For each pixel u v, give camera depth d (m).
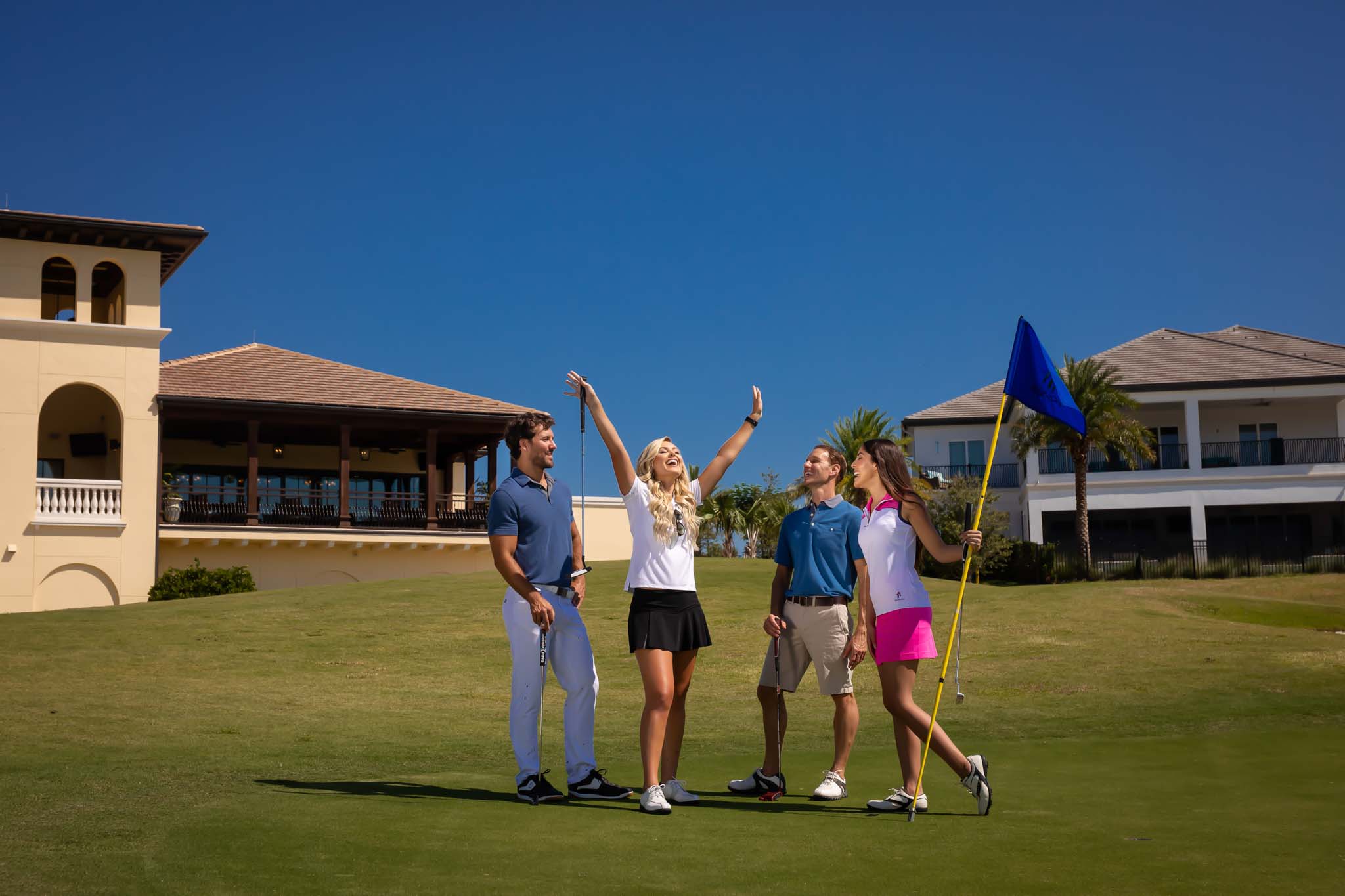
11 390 29.17
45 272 31.84
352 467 37.03
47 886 3.48
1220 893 3.45
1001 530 40.50
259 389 32.62
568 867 3.80
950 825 4.68
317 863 3.81
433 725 10.22
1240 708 10.59
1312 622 19.55
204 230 30.33
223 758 7.42
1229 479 40.81
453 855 3.97
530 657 5.56
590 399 5.71
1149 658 14.65
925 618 5.34
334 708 11.25
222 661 14.65
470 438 36.50
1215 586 33.69
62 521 29.20
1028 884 3.58
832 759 7.45
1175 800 5.25
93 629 17.12
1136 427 39.31
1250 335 47.31
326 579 33.19
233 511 32.31
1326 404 42.53
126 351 30.36
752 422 6.29
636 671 14.55
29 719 9.35
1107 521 43.72
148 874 3.63
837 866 3.85
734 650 16.12
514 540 5.57
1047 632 17.02
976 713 10.84
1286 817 4.75
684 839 4.35
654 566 5.45
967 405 46.84
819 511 5.98
